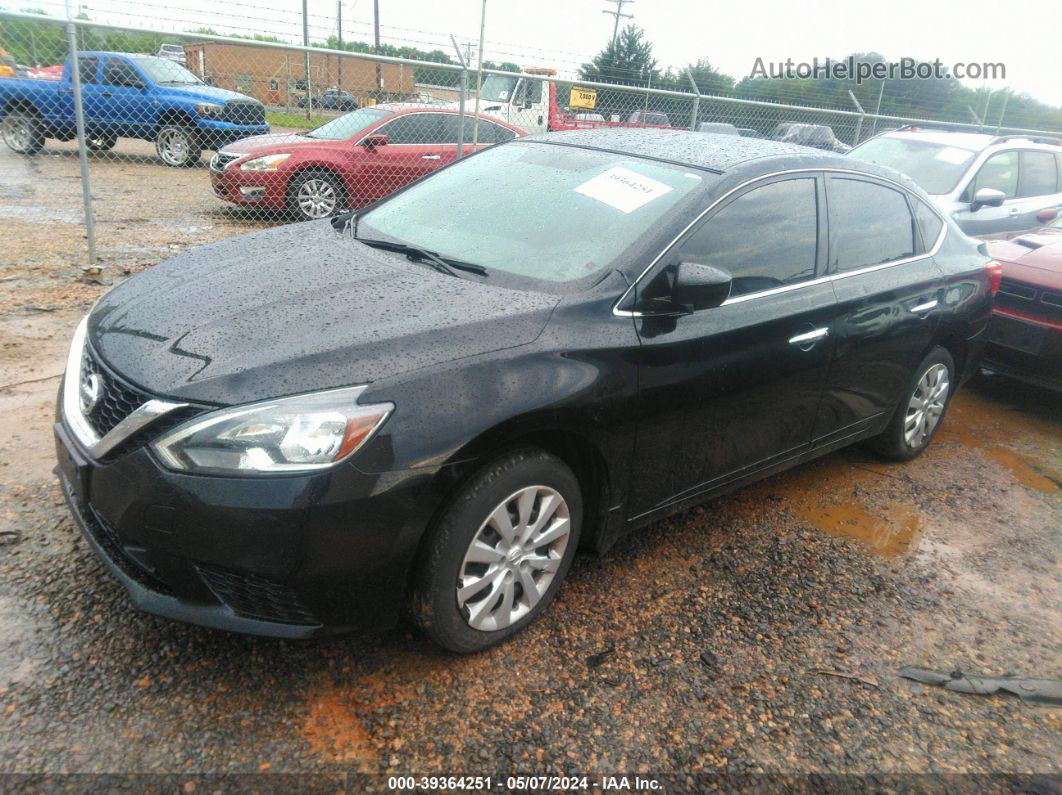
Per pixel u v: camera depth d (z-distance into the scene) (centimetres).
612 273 278
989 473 453
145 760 211
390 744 225
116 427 223
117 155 1097
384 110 972
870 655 285
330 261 299
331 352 229
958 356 448
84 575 279
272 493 209
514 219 319
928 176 798
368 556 222
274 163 888
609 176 328
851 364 362
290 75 1072
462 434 227
